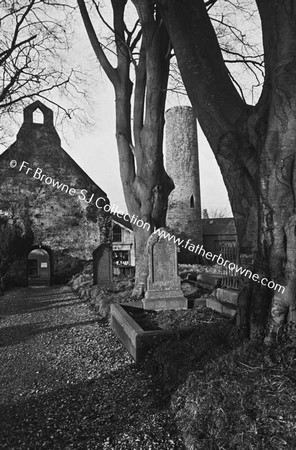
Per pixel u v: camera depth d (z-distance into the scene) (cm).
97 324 769
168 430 307
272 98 334
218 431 250
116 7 967
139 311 731
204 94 392
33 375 481
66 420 346
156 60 849
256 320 350
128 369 467
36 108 1995
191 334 460
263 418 236
